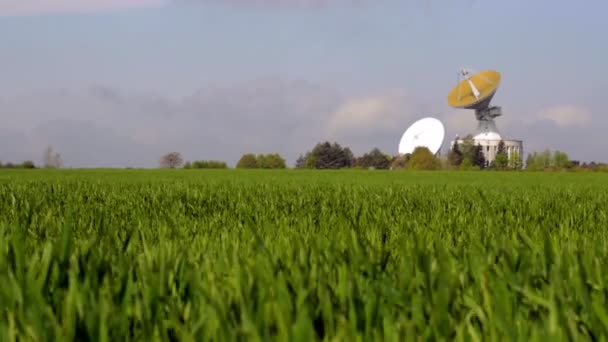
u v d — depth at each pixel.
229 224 10.17
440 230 8.95
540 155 138.25
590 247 5.93
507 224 10.26
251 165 147.88
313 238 5.12
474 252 5.27
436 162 122.38
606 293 3.95
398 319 3.45
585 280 4.12
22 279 4.04
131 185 28.80
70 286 3.72
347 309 3.65
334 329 3.38
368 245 5.31
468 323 3.29
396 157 134.88
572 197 20.14
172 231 7.74
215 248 6.19
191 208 14.03
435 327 3.20
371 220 10.34
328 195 19.67
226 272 4.79
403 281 4.12
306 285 3.92
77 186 26.11
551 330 2.77
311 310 3.46
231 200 17.03
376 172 89.31
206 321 3.29
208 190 22.88
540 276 4.38
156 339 3.20
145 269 4.28
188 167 121.12
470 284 4.41
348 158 175.50
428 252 4.38
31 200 13.08
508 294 3.74
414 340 2.81
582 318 3.54
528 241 5.63
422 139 127.50
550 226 9.82
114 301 3.79
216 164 121.88
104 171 86.31
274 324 3.38
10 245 5.43
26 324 3.23
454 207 14.78
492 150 138.38
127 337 3.24
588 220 11.71
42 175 64.62
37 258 4.39
